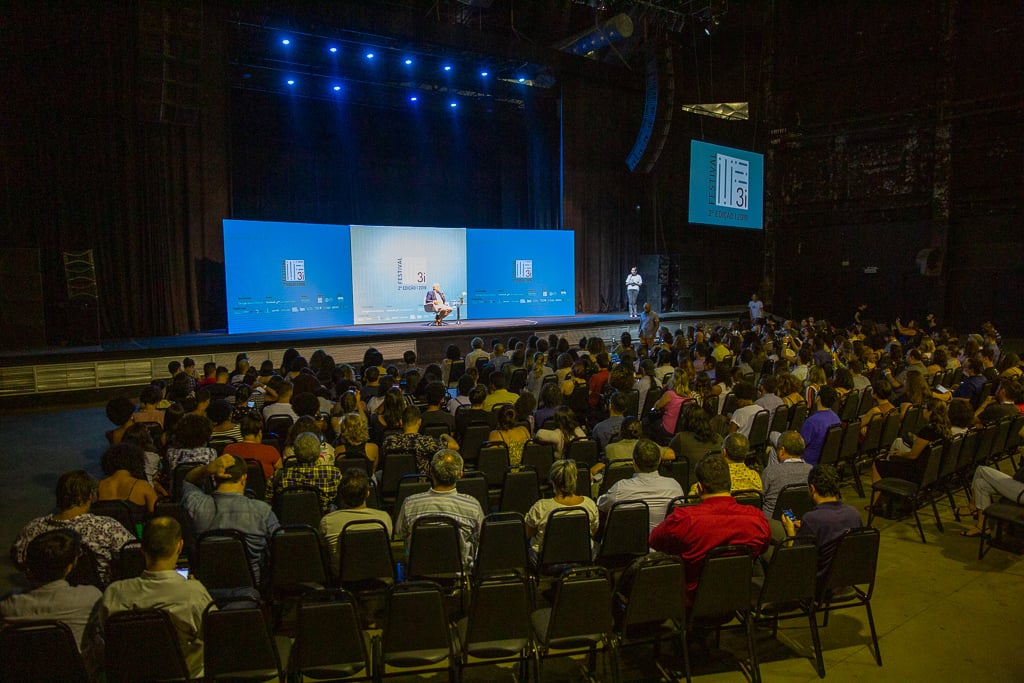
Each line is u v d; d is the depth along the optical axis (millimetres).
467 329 13766
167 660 2643
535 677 3148
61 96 11469
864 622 4008
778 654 3676
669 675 3484
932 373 8445
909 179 18797
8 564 4734
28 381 9898
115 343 11461
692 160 18656
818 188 20625
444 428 5680
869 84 19328
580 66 17250
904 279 19109
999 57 17000
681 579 3107
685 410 5789
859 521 3559
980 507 4957
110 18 11617
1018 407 6242
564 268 17656
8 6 10844
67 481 3311
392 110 16797
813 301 21000
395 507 4301
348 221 16500
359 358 12617
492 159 18859
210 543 3240
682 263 19109
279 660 2811
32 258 10938
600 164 18828
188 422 4680
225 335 12578
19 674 2475
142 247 12469
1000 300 17594
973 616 4070
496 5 16469
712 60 20719
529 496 4629
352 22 13141
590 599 2996
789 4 20578
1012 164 17062
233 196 14820
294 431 4805
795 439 4422
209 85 12594
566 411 5535
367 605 3525
